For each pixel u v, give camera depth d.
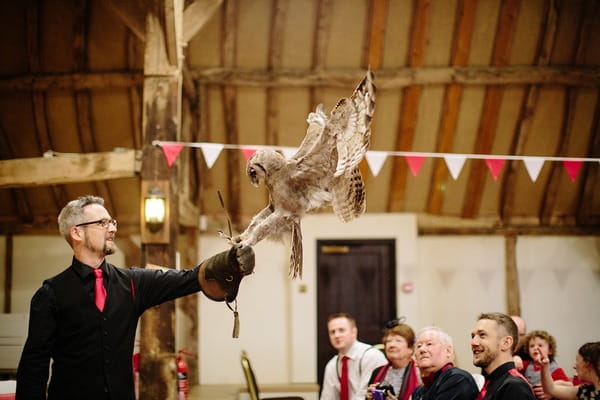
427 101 8.04
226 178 8.48
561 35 7.69
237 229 8.65
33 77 7.66
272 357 8.52
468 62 7.87
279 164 1.96
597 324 8.71
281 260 8.70
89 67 7.72
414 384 4.43
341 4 7.55
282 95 8.02
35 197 8.49
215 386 8.16
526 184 8.55
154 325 5.35
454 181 8.52
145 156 5.43
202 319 8.54
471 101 8.01
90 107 7.88
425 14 7.52
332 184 1.96
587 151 8.28
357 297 8.55
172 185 5.56
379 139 8.36
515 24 7.61
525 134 8.15
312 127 1.98
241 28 7.70
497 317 3.44
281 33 7.71
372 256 8.62
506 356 3.39
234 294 2.32
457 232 8.82
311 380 8.34
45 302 2.40
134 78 7.61
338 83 7.88
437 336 3.76
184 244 8.64
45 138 8.11
